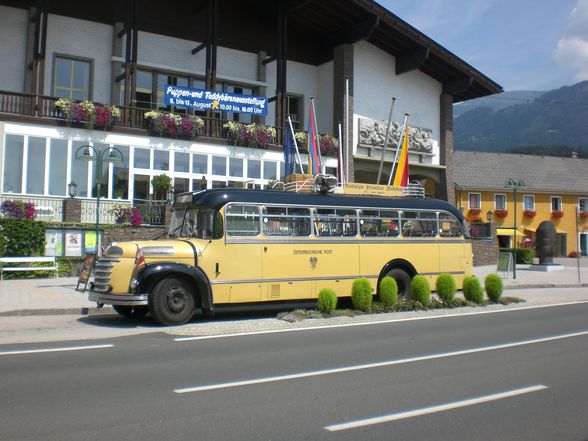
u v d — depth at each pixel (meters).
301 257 13.62
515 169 53.31
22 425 5.46
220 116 29.00
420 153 33.50
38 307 13.58
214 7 26.67
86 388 6.80
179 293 11.91
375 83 32.19
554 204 52.88
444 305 15.17
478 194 50.06
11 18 24.58
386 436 5.30
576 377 7.63
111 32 26.50
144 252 11.73
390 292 14.38
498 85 34.16
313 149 24.50
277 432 5.36
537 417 5.94
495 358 8.78
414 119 33.69
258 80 30.41
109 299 11.64
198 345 9.64
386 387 7.01
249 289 12.78
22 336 10.52
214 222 12.56
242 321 12.64
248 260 12.83
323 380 7.32
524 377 7.61
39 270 19.75
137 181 23.95
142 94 27.38
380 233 15.09
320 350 9.27
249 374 7.57
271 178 27.27
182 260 12.02
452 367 8.14
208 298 12.17
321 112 32.12
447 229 16.41
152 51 27.56
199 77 28.67
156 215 22.31
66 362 8.21
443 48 31.91
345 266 14.34
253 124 26.78
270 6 30.09
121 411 5.92
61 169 22.41
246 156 26.67
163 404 6.18
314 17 30.31
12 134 21.62
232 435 5.26
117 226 21.31
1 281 18.77
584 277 26.78
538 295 19.58
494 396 6.68
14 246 19.66
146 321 12.49
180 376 7.42
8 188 21.45
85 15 25.91
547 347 9.72
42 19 23.41
